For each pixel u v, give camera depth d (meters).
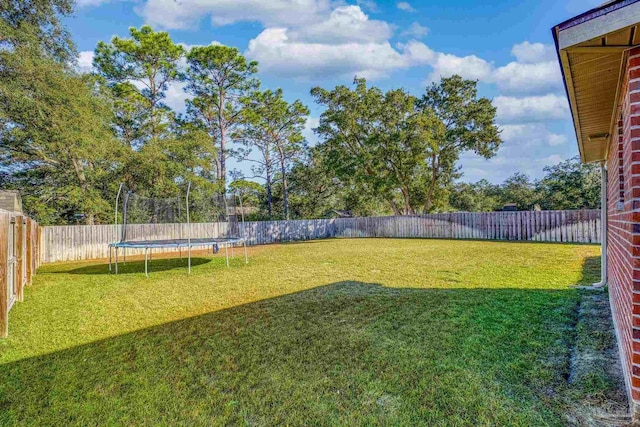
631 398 1.96
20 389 2.62
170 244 8.20
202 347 3.41
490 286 5.61
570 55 2.09
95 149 13.46
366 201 26.02
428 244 13.97
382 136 20.47
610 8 1.75
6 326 3.77
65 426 2.14
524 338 3.27
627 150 2.30
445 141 20.27
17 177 13.88
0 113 11.35
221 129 21.16
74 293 6.03
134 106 17.78
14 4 11.93
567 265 7.49
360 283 6.25
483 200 29.12
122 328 4.09
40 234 10.12
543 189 24.64
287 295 5.50
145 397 2.47
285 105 23.52
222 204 15.47
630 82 1.96
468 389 2.38
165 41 17.62
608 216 4.98
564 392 2.29
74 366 3.03
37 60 11.78
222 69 19.89
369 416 2.12
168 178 16.50
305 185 26.53
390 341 3.35
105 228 12.85
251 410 2.25
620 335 2.75
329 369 2.80
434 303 4.65
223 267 8.96
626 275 2.32
